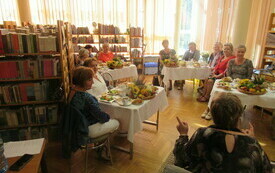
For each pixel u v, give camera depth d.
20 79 2.38
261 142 2.76
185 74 4.36
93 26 6.09
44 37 2.33
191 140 1.19
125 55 6.60
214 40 5.65
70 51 3.48
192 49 5.14
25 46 2.28
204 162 1.12
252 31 4.88
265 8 4.53
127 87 2.56
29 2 6.02
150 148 2.62
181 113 3.70
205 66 4.48
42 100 2.51
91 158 2.44
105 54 5.09
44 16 6.24
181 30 6.54
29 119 2.57
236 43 4.72
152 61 6.36
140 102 2.28
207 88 4.21
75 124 1.94
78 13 6.32
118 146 2.60
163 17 6.41
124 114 2.20
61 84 2.63
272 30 4.02
